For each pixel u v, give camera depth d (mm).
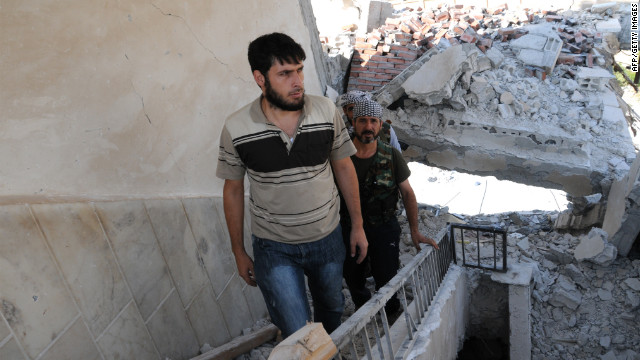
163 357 2479
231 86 3758
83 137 2213
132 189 2531
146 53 2697
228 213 2172
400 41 7727
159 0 2816
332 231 2199
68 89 2133
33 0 1963
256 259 2184
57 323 1869
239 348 2947
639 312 5324
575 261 5773
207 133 3387
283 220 2061
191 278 2830
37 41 1979
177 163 3004
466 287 5355
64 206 1959
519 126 6387
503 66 6992
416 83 6520
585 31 8094
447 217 6496
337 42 8078
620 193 5789
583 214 6508
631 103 11461
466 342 5625
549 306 5496
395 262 3449
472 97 6578
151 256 2484
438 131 6629
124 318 2236
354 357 1966
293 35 5379
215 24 3521
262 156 1926
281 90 1811
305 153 1943
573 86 6910
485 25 8234
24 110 1917
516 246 6055
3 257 1691
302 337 1271
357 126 3004
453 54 6430
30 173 1924
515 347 5238
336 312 2443
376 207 3281
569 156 6305
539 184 6527
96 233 2115
